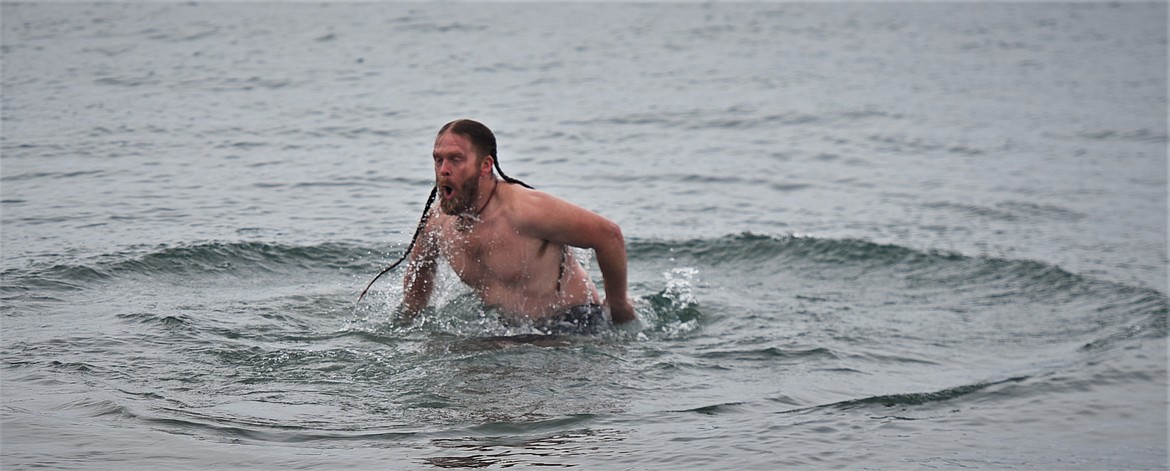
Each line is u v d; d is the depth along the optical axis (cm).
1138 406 2100
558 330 2433
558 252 2456
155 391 1956
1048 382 2219
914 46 9450
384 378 2088
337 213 3538
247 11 9525
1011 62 8688
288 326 2395
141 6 9325
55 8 8856
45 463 1609
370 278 2842
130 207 3453
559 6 11475
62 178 3834
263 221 3362
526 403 1984
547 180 4397
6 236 3020
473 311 2461
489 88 6650
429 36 8806
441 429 1839
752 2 12544
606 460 1720
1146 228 3900
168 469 1619
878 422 1970
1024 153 5359
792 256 3241
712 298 2831
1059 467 1792
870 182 4578
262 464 1655
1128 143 5678
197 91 5897
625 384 2116
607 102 6338
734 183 4444
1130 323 2656
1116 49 9550
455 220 2412
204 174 4041
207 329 2323
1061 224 3938
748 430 1889
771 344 2442
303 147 4672
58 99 5397
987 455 1836
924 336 2555
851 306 2800
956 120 6219
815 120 6028
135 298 2525
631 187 4312
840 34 10081
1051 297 2900
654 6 11794
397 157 4544
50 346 2155
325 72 6838
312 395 1984
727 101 6506
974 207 4169
